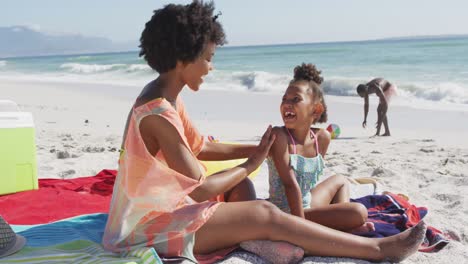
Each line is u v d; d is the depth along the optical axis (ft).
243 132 34.68
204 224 10.11
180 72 10.28
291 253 10.25
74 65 136.87
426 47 133.18
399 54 112.27
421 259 10.93
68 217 13.83
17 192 16.30
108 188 17.04
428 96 51.80
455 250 11.43
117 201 10.43
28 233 11.90
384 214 13.15
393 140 31.63
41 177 19.92
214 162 17.58
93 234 11.79
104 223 12.73
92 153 24.76
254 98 53.83
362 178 18.16
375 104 47.01
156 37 9.92
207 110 46.06
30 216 13.83
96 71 121.49
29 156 16.51
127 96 61.00
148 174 9.95
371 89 33.83
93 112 46.62
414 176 20.35
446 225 13.42
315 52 155.74
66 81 93.56
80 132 34.17
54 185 17.25
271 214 10.25
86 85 80.59
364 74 75.92
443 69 73.67
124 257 9.95
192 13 9.89
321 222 11.93
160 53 9.97
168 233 9.94
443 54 100.53
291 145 12.06
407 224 12.62
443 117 39.58
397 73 73.82
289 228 10.22
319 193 13.19
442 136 32.50
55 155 24.22
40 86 80.59
